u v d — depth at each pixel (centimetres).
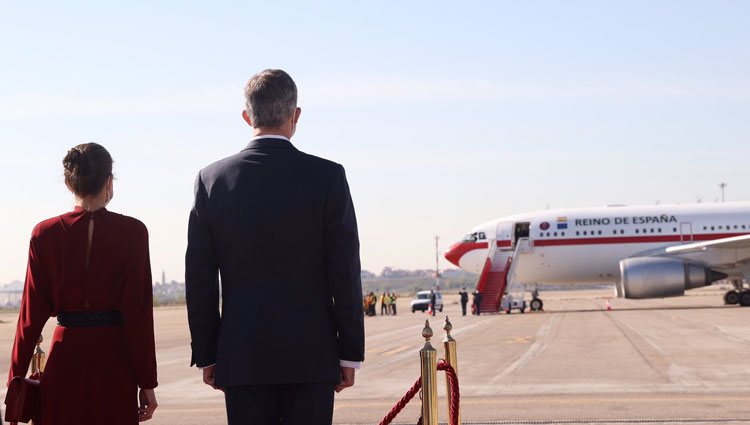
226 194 464
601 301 6975
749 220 4325
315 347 454
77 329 493
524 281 4694
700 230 4338
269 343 450
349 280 463
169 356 2292
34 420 494
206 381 481
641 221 4422
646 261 4191
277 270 459
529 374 1546
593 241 4453
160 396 1398
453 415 640
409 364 1838
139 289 496
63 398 486
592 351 1975
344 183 475
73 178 496
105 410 489
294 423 459
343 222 466
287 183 462
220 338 463
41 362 620
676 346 2023
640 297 4181
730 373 1466
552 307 5594
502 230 4706
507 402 1196
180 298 17712
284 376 447
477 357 1933
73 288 489
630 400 1182
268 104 473
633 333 2527
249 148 475
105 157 506
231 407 462
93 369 489
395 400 1266
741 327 2673
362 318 471
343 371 471
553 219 4550
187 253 477
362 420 1084
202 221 473
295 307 457
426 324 589
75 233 495
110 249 494
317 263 466
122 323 503
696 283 4188
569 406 1141
